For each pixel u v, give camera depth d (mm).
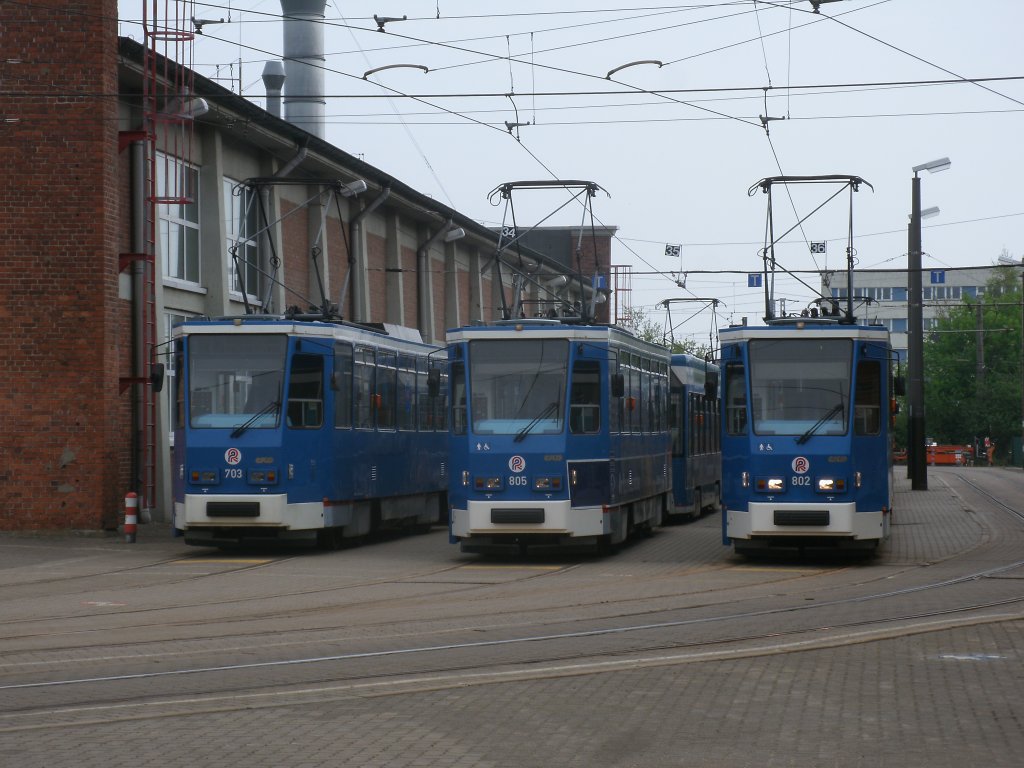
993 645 12219
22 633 13227
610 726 8703
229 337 22484
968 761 7707
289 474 22125
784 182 24828
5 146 25625
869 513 20359
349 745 8156
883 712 9133
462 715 9078
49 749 8125
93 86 25562
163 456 28625
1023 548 22891
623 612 14820
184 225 30453
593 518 21344
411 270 44594
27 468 25500
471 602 15836
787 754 7898
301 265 36562
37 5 25609
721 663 11266
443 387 30344
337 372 22969
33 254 25594
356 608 15328
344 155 36188
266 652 11977
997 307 105750
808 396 20531
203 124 30891
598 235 78250
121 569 20109
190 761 7766
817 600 15930
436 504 29750
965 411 101188
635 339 24047
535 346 21453
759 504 20406
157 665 11281
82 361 25516
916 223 43156
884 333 20781
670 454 28078
